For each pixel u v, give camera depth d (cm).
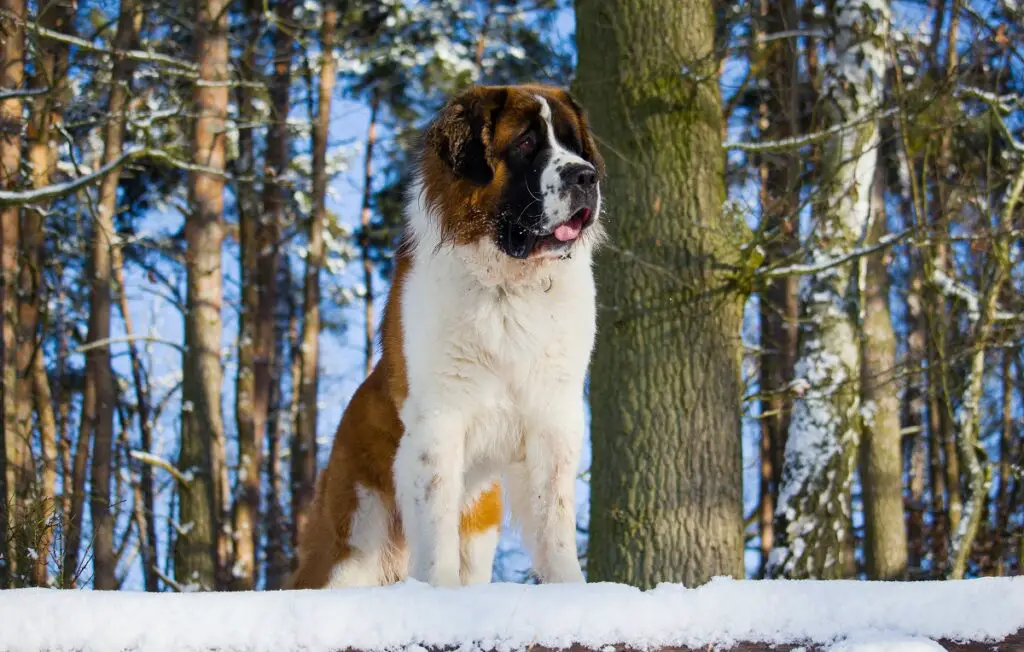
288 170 2192
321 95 2042
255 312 2008
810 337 1083
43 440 1380
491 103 493
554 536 493
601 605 327
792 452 1074
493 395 488
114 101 1268
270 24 1680
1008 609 326
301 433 2059
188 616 320
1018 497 1770
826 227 1073
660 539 832
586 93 898
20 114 1195
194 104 1429
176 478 1429
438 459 479
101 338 1355
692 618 327
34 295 1308
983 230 1105
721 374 859
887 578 1372
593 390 882
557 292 487
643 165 870
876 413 1381
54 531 645
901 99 950
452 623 322
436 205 498
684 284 859
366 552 549
